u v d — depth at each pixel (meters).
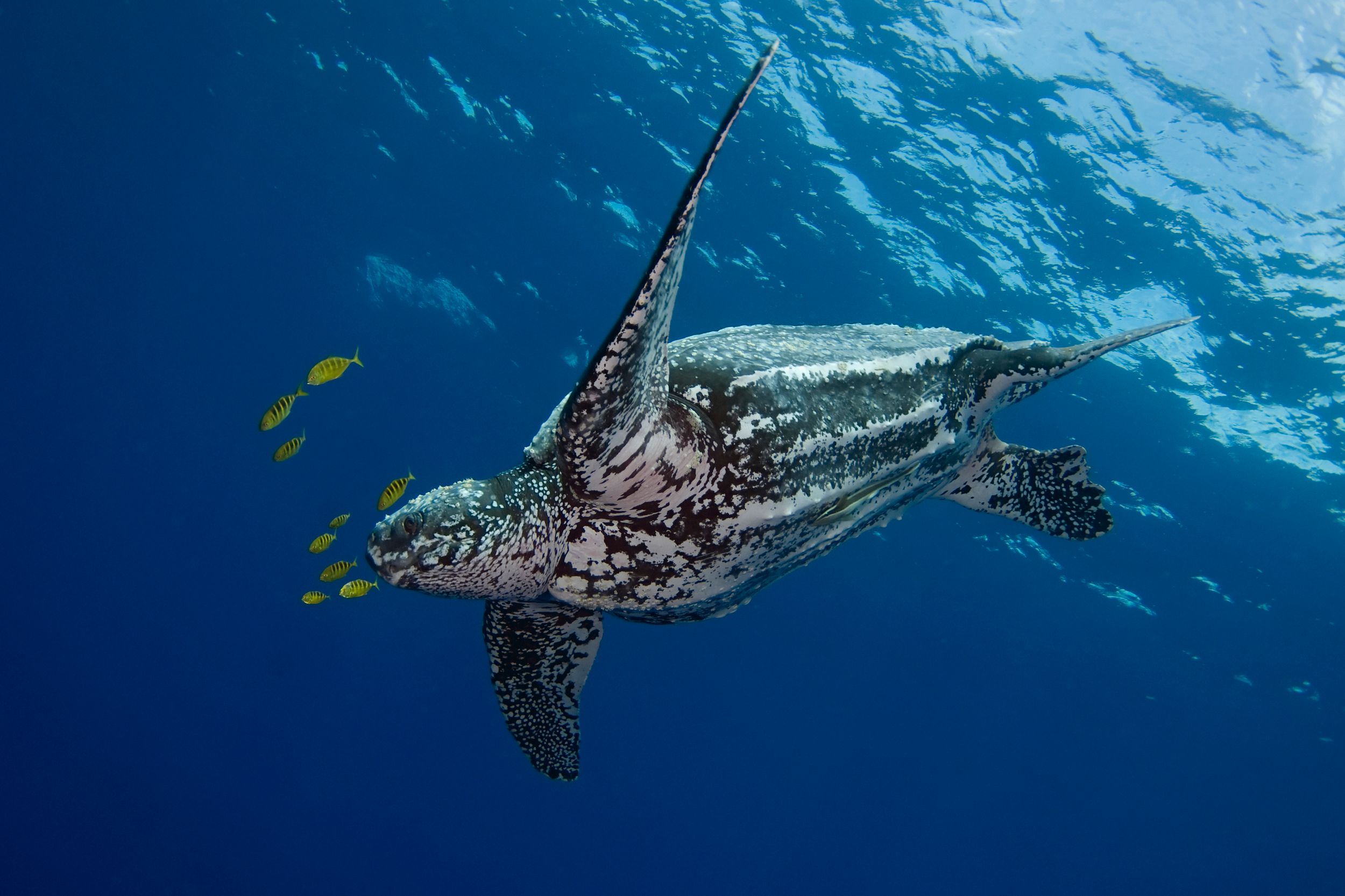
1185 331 15.11
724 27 15.59
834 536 3.28
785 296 17.48
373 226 21.27
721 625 25.34
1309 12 12.84
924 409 3.24
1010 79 14.25
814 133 15.73
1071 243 15.04
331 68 19.50
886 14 14.42
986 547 20.91
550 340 21.08
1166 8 13.28
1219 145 13.79
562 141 18.22
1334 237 13.73
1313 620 17.77
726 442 2.55
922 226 15.83
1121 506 17.83
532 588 2.76
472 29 17.70
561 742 3.74
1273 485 16.22
